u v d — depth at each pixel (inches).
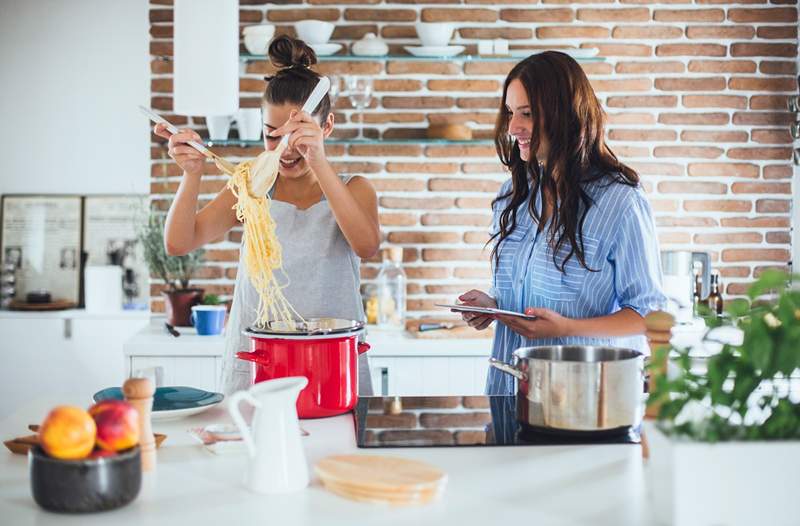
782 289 57.5
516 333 98.6
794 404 55.6
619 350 76.4
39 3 204.4
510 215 100.1
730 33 169.8
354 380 82.5
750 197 172.2
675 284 154.4
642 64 169.5
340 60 166.4
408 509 58.0
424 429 77.2
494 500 59.8
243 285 99.8
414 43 167.5
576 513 57.4
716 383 56.3
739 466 53.1
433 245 170.4
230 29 121.6
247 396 61.2
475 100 168.7
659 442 55.4
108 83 206.2
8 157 206.4
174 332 148.5
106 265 206.8
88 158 207.2
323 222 99.0
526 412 74.6
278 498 60.1
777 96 170.9
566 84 91.4
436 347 147.9
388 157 169.0
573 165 91.9
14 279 205.5
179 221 96.2
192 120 166.6
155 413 77.5
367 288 168.6
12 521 56.1
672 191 171.6
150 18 165.5
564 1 168.4
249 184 85.7
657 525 55.4
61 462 56.3
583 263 91.7
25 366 196.4
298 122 86.7
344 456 65.9
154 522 55.8
